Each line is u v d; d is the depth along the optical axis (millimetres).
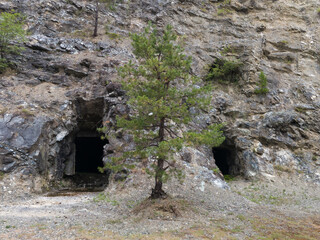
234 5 29688
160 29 26641
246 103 21953
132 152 10156
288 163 18703
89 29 25250
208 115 20219
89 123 21297
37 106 17672
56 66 20875
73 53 22359
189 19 28297
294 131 19969
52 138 17328
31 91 18766
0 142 14633
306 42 26719
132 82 10695
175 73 10336
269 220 10164
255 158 18797
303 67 24781
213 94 22188
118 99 18359
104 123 18000
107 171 17859
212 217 10062
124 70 10883
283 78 23719
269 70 23844
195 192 13336
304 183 17234
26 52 21016
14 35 19734
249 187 16859
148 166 14781
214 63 24844
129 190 13477
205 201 12281
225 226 9016
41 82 19859
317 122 20656
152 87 10617
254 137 19922
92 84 20172
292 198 14867
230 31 27391
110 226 8594
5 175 13953
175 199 11609
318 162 18609
